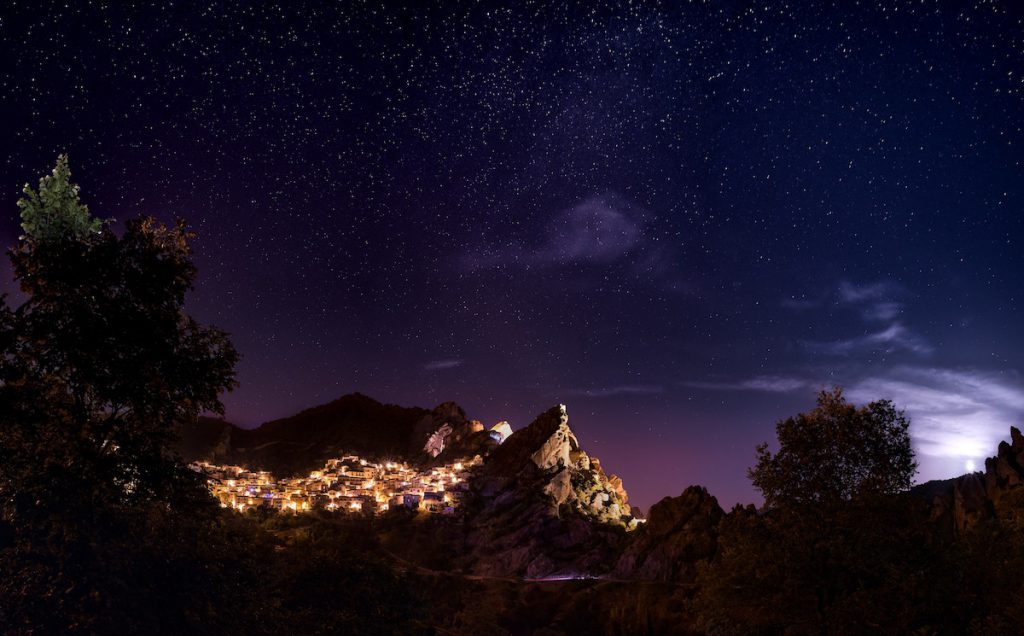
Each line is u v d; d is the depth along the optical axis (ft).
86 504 77.87
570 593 298.35
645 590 287.89
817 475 106.22
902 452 106.32
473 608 275.18
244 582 94.58
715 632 110.93
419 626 159.84
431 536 354.95
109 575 75.15
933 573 103.40
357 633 137.18
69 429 80.33
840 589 102.42
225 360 91.25
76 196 99.45
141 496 84.89
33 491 74.49
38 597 71.46
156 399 85.87
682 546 316.19
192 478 89.10
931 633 104.17
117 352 84.79
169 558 83.10
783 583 104.37
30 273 84.38
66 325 82.53
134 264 89.15
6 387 78.07
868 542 100.37
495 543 351.87
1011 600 111.24
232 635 87.20
